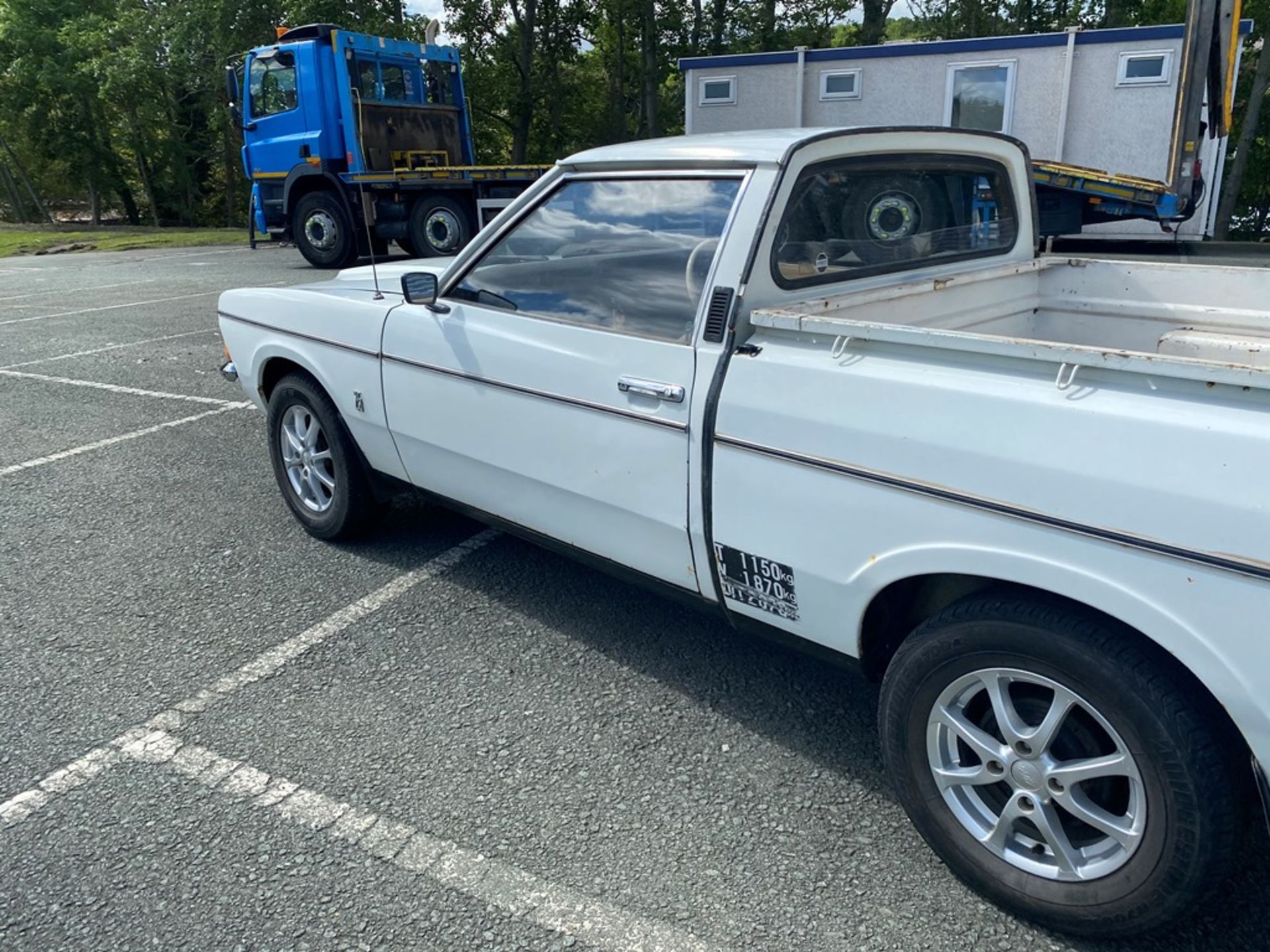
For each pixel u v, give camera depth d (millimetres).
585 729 3010
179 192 38312
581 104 33344
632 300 2875
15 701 3225
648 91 28828
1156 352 3314
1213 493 1773
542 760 2861
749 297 2604
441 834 2566
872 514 2285
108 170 37500
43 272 16156
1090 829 2170
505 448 3283
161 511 4898
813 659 2688
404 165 14500
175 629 3688
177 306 11555
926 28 30234
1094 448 1920
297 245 14961
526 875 2416
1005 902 2240
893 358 2285
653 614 3746
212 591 3994
